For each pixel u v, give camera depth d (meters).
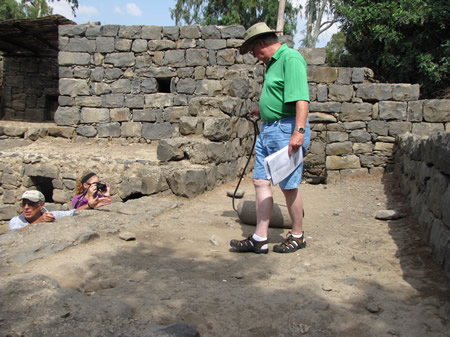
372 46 13.81
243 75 9.13
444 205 3.12
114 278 2.88
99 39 10.20
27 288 2.42
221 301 2.52
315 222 4.76
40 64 16.86
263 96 3.42
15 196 8.45
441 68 11.95
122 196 7.75
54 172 8.19
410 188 5.32
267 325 2.25
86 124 10.38
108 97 10.29
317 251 3.57
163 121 10.16
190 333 2.02
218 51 9.83
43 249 3.29
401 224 4.37
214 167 6.72
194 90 9.98
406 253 3.39
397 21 12.20
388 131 8.71
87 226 3.97
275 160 3.20
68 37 10.27
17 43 14.89
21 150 9.12
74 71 10.30
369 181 8.20
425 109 8.52
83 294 2.42
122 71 10.24
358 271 3.05
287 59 3.22
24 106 16.88
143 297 2.53
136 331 2.00
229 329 2.21
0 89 17.08
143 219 4.56
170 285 2.77
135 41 10.11
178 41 10.00
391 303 2.47
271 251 3.60
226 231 4.32
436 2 11.71
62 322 2.06
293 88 3.18
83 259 3.20
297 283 2.82
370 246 3.68
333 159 8.84
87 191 4.92
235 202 5.86
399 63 12.69
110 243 3.69
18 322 2.04
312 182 9.01
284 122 3.33
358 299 2.54
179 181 5.88
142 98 10.20
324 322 2.27
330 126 8.98
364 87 8.79
